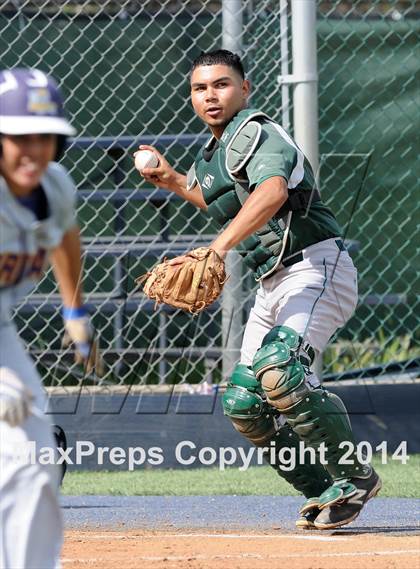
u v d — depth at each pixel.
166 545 12.91
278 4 21.45
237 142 13.38
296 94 19.50
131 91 26.80
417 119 26.70
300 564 11.44
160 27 26.80
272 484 18.83
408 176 26.67
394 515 15.84
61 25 26.34
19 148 7.97
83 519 15.55
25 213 8.35
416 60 26.64
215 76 13.89
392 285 24.84
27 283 8.93
